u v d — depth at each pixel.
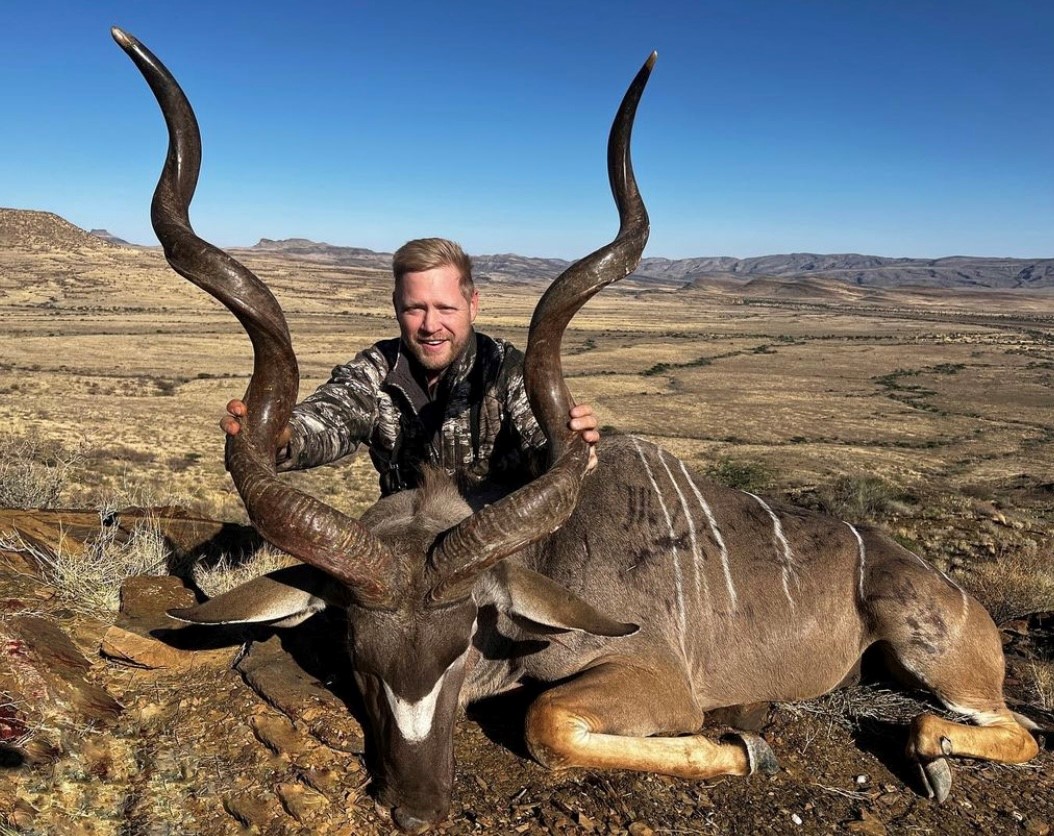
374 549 3.68
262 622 4.18
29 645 4.58
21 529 6.52
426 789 3.84
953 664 5.23
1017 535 13.89
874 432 75.38
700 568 5.20
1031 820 4.56
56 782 3.89
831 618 5.41
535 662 4.84
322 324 178.25
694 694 5.18
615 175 4.60
